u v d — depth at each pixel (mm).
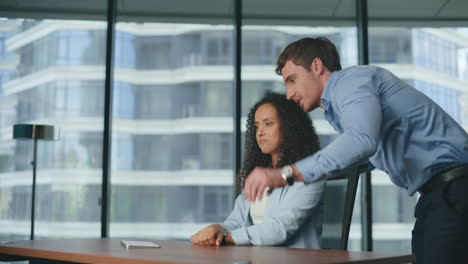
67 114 4340
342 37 4535
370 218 4242
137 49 4438
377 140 1270
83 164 4289
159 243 1544
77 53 4406
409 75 4523
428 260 1441
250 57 4441
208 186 4336
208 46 4465
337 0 4555
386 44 4543
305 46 1553
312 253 1197
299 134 1958
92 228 4254
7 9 4426
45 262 1408
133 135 4355
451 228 1403
